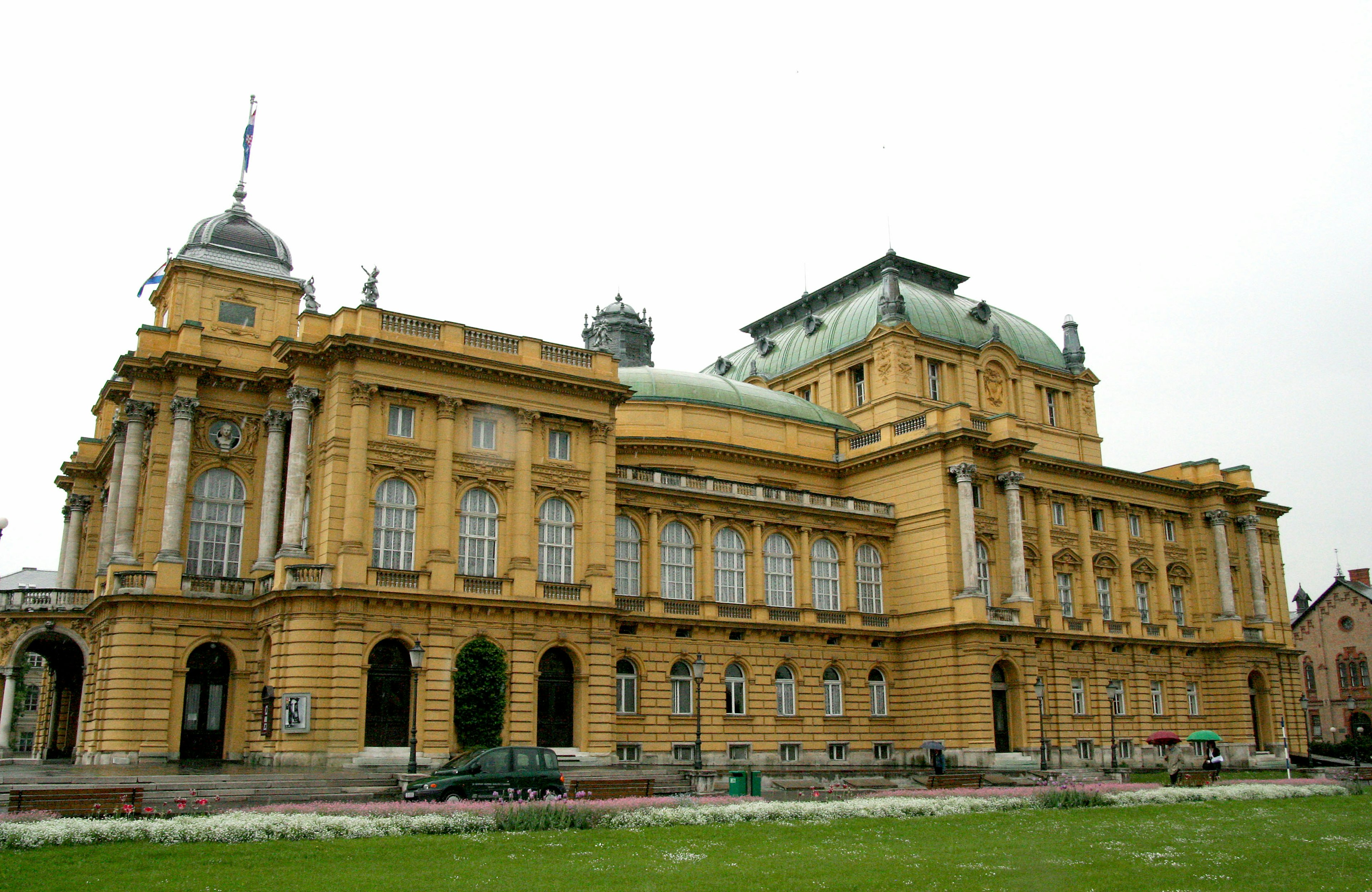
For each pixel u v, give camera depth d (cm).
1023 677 6956
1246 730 8419
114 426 6084
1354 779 5612
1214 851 2812
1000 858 2622
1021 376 8919
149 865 2300
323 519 5175
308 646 4938
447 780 3672
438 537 5312
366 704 5003
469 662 5200
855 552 7212
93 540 6938
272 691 5025
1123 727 7850
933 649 6969
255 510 5719
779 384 9325
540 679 5531
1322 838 3139
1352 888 2217
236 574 5638
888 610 7275
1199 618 8631
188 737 5300
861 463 7625
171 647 5253
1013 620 6988
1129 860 2611
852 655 6988
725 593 6681
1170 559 8594
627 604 6159
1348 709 11781
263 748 5078
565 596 5600
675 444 7138
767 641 6644
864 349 8500
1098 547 8094
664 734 6119
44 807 3023
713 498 6681
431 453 5428
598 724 5562
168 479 5444
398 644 5178
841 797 4294
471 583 5341
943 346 8512
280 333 6106
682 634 6331
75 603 5894
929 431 7231
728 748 6319
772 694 6594
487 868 2314
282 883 2092
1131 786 4916
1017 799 4200
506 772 3772
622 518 6406
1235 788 4991
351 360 5300
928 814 3872
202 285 5966
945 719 6806
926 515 7144
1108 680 7762
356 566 5062
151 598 5219
